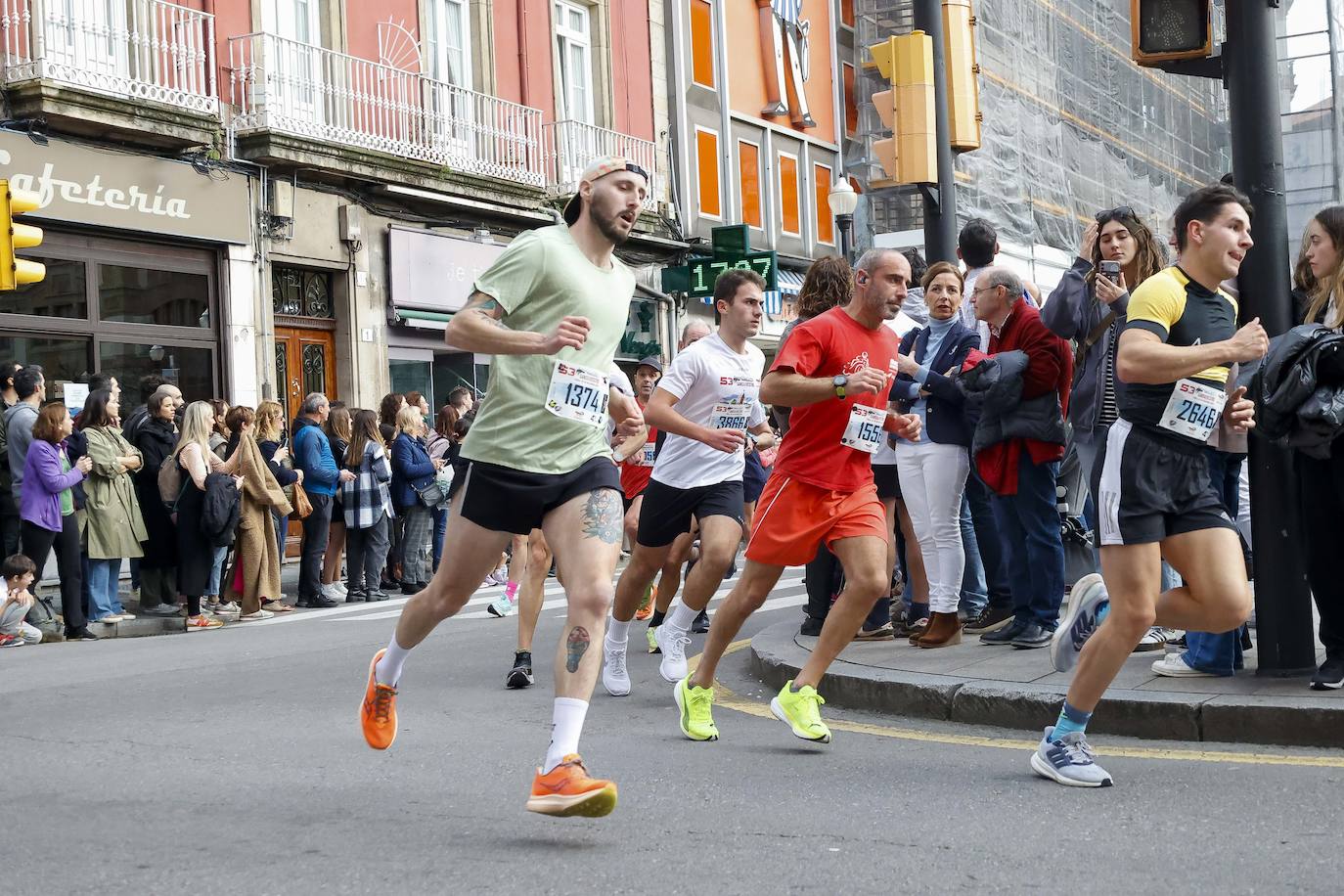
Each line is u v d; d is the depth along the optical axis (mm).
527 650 8172
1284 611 6633
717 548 7523
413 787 5449
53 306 16922
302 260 20016
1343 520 6332
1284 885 3984
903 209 34188
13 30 16609
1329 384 5988
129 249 17828
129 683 8844
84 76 16906
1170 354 5000
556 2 25812
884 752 6047
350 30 21266
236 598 13703
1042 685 6676
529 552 8188
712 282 27812
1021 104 35344
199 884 4141
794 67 32219
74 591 12391
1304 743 5871
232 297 18953
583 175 5000
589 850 4473
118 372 17688
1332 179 38469
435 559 16297
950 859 4305
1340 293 6203
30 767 6023
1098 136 40531
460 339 4754
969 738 6344
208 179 18531
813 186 33094
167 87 17797
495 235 23469
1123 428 5168
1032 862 4262
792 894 3967
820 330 6137
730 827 4754
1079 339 7922
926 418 8109
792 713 6125
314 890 4066
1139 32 6996
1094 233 7730
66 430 12258
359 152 20203
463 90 22766
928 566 8211
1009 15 34969
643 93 27828
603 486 4902
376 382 21219
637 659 9188
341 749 6281
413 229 21734
